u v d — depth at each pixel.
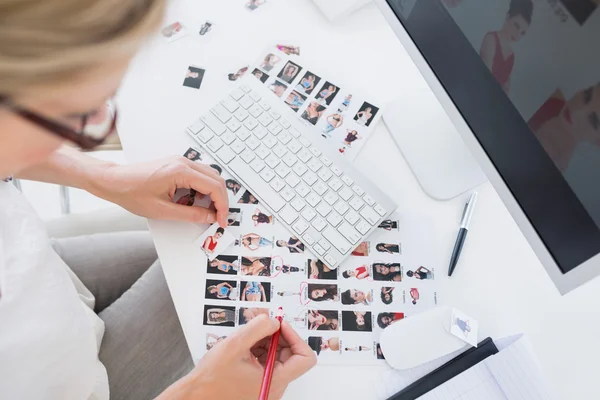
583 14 0.47
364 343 0.62
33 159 0.40
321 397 0.59
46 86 0.30
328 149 0.72
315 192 0.69
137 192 0.67
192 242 0.67
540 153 0.55
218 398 0.57
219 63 0.79
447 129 0.75
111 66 0.33
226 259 0.66
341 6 0.83
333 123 0.75
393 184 0.72
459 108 0.64
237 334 0.58
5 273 0.55
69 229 0.98
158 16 0.32
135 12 0.31
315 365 0.61
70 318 0.60
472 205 0.69
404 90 0.78
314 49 0.81
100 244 0.88
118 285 0.86
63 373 0.58
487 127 0.61
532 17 0.52
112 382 0.77
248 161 0.71
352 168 0.71
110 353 0.78
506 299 0.65
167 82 0.77
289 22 0.83
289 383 0.59
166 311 0.81
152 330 0.79
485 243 0.68
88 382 0.63
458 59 0.63
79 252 0.86
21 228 0.59
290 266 0.66
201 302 0.63
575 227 0.52
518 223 0.58
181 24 0.81
